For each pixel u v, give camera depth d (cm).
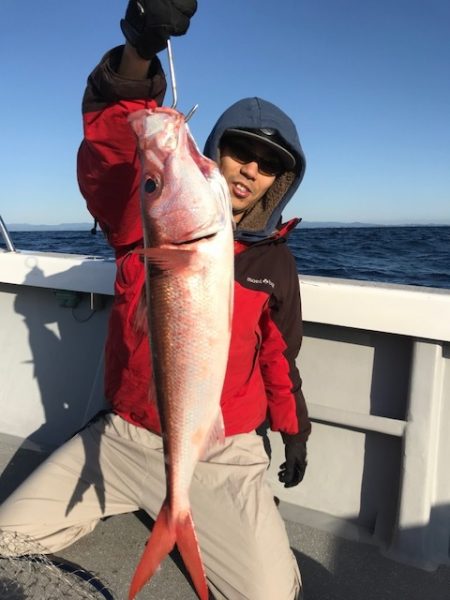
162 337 144
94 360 288
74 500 208
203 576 144
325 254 2055
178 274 141
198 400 146
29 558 186
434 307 215
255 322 203
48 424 295
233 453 204
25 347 303
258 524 187
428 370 222
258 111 189
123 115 155
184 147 141
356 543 224
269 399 224
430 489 221
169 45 138
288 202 210
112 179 172
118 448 212
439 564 212
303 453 226
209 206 141
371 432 240
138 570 142
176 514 146
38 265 286
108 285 271
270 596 176
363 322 226
